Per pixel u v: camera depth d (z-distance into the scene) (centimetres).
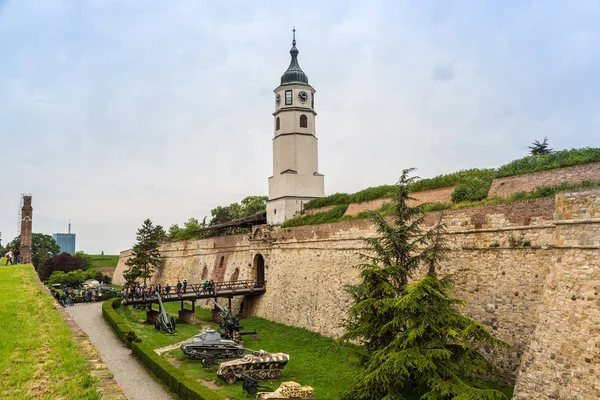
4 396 1445
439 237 2472
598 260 1647
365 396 2081
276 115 5894
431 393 1886
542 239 2219
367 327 2162
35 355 1867
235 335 3547
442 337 2020
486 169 3909
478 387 1969
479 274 2489
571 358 1633
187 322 4412
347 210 4684
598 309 1598
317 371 2812
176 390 2256
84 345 2134
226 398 2330
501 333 2306
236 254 5647
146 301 4247
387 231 2281
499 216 2445
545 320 1780
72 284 7906
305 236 4234
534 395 1719
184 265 6962
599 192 1677
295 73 5841
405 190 2309
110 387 1645
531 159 3216
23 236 7038
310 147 5800
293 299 4197
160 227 8456
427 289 1991
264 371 2639
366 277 2225
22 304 2823
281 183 5725
